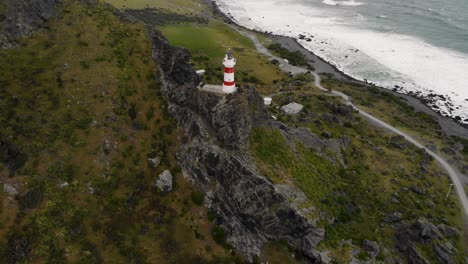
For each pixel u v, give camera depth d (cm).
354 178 8988
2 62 6438
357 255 6638
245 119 7012
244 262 5912
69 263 5150
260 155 7025
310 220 6525
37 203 5444
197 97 7100
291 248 6388
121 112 6694
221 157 6512
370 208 8219
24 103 6112
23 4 7181
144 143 6656
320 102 12850
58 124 6150
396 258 7200
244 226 6353
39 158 5769
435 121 12900
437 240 7600
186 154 6731
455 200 9262
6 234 5088
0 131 5722
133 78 7162
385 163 10088
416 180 9662
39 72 6531
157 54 7688
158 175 6431
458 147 11444
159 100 7175
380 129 11881
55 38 7112
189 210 6231
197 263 5706
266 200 6400
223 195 6419
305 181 7425
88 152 6116
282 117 10962
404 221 8019
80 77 6738
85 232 5484
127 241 5638
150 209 6097
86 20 7606
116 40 7494
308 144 9094
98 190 5894
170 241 5825
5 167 5534
